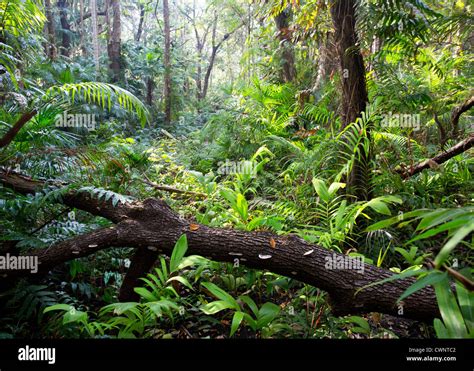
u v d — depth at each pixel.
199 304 2.61
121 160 3.71
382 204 2.48
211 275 2.87
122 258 3.10
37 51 5.48
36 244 2.42
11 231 2.55
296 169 3.98
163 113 11.19
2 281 2.42
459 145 3.53
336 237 2.74
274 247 2.30
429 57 4.99
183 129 10.27
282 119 5.85
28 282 2.51
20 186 2.85
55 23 13.70
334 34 3.54
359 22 3.27
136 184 3.78
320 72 5.79
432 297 1.97
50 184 2.87
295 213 3.51
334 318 2.31
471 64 5.13
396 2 3.17
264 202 3.66
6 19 3.47
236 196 3.12
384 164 3.73
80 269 2.70
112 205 2.67
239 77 8.19
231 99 7.76
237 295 2.76
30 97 4.05
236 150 5.57
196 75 16.92
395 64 4.65
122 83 10.54
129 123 9.46
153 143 7.50
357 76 3.43
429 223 1.14
